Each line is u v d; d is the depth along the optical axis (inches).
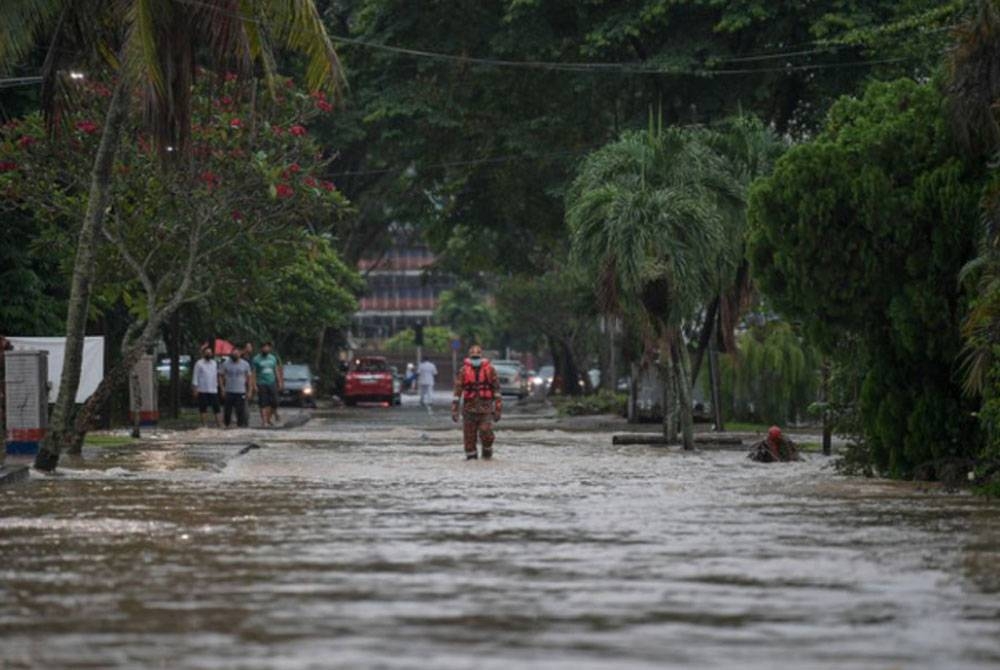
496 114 4840.1
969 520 1382.9
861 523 1350.9
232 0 2164.1
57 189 2933.1
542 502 1572.3
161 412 5029.5
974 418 1955.0
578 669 679.1
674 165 3036.4
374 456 2600.9
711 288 2960.1
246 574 992.2
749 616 826.2
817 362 4025.6
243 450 2696.9
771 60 4355.3
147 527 1301.7
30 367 2416.3
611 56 4557.1
